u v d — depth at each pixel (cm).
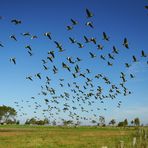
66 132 6962
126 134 5538
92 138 4731
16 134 5891
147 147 1828
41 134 5925
